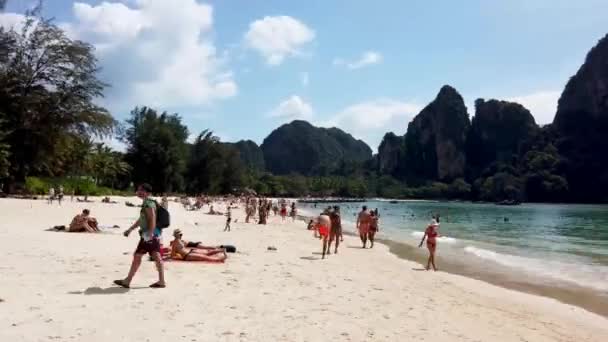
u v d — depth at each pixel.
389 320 8.71
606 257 23.81
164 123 108.06
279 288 10.93
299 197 194.12
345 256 19.00
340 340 7.20
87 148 67.06
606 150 165.00
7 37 50.72
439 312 9.86
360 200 186.25
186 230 27.36
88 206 41.19
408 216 76.06
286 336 7.21
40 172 57.84
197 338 6.82
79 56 52.59
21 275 10.30
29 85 51.59
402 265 17.91
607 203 156.25
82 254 13.84
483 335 8.31
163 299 8.97
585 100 179.25
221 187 133.88
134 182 101.56
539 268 19.19
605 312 11.69
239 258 15.71
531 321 10.06
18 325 6.89
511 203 156.88
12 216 26.70
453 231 43.72
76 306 8.09
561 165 167.88
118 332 6.86
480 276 16.88
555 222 63.22
